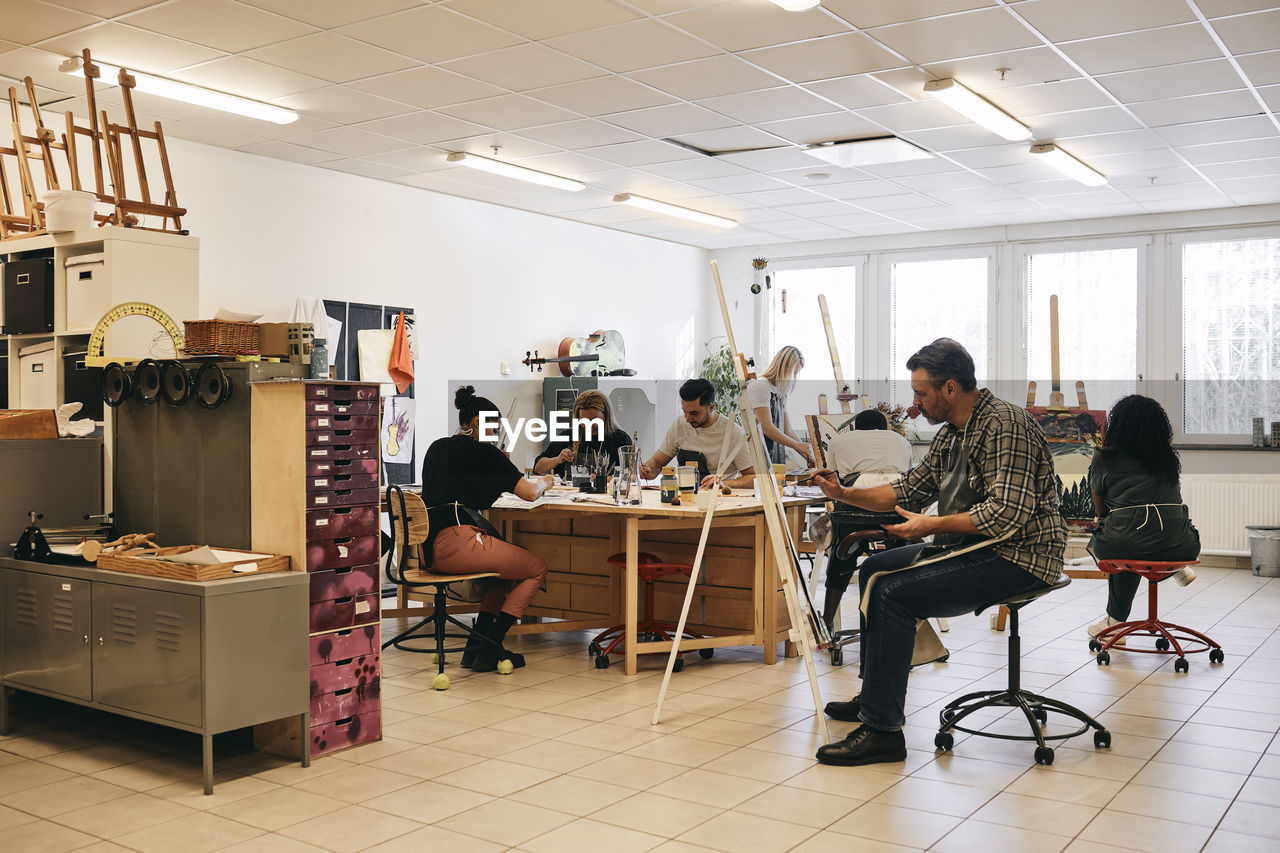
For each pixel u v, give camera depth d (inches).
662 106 263.3
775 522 164.2
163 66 231.9
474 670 209.8
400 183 346.6
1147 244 399.5
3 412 173.6
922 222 421.7
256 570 146.9
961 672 205.5
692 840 122.2
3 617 168.1
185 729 141.1
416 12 200.4
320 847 120.6
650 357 460.8
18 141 208.5
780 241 471.5
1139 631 227.6
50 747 160.9
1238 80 240.1
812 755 154.5
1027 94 252.7
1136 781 142.5
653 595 223.3
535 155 313.4
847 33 211.9
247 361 159.6
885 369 454.9
